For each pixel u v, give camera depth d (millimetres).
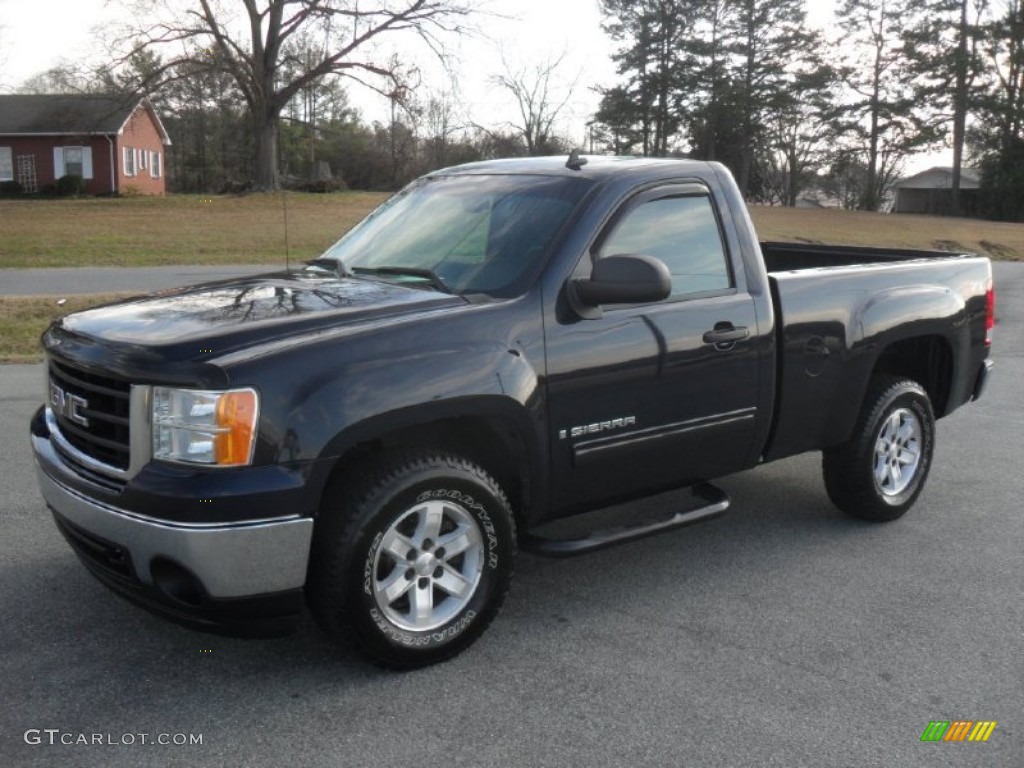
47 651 3902
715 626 4230
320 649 3953
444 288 4102
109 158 47531
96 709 3477
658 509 5777
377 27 36938
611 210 4281
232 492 3262
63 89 50000
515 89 55281
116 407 3506
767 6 65625
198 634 4062
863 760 3219
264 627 3488
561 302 4047
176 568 3367
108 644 3969
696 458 4609
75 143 46500
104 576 3676
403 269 4336
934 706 3574
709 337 4480
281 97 42438
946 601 4523
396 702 3549
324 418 3398
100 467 3559
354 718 3436
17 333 12180
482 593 3885
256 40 40812
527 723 3414
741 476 6555
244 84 41000
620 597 4539
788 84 67562
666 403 4379
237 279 4570
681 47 65250
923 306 5527
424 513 3697
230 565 3301
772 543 5285
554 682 3711
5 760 3148
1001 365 11273
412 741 3295
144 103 47781
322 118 68500
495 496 3846
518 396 3840
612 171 4465
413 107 38000
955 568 4941
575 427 4098
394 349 3602
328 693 3605
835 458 5441
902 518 5730
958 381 5922
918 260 5969
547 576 4797
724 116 65875
